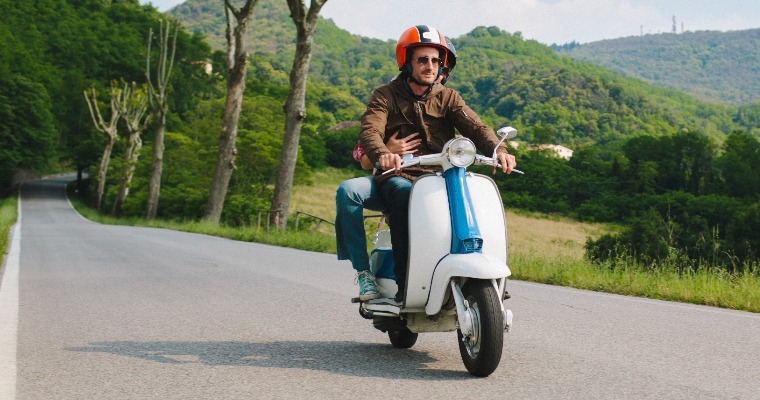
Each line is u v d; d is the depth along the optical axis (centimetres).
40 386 442
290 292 911
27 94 8075
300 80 2666
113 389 434
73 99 9556
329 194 7438
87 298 859
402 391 427
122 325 670
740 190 10644
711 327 671
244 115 4934
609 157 14125
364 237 511
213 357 527
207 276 1107
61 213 6538
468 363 464
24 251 1688
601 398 414
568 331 642
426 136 510
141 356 530
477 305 449
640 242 2419
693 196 9544
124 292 915
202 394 421
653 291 920
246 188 4297
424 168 504
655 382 455
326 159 11138
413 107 509
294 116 2680
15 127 7919
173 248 1803
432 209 471
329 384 444
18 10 11331
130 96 5991
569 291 943
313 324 678
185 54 10962
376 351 554
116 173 6366
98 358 523
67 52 10800
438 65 511
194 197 4516
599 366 500
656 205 9325
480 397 414
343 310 765
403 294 478
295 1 2623
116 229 3341
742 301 829
